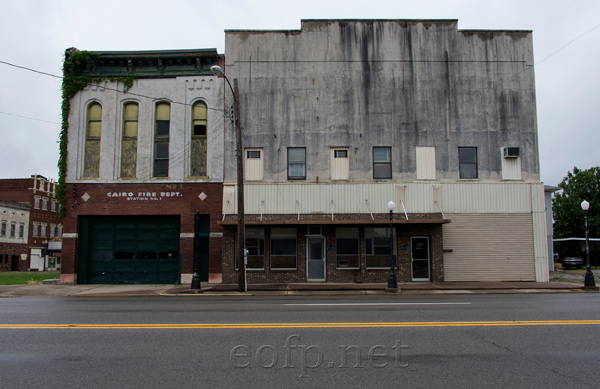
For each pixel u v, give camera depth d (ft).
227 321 31.86
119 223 74.38
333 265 71.77
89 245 73.77
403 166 74.13
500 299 48.47
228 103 74.69
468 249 72.90
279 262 72.38
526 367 20.51
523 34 77.20
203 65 75.61
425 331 27.99
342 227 73.05
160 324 30.58
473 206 73.56
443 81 75.87
